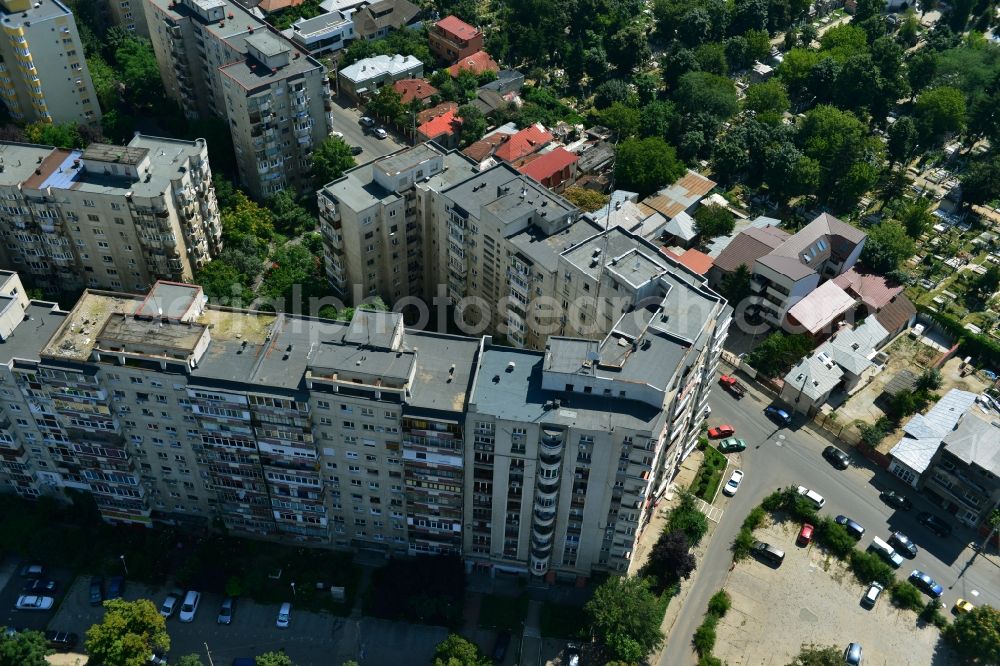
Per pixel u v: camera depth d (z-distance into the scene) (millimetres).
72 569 196625
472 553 194500
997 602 197125
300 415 173250
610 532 185000
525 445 169125
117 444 186250
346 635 188375
